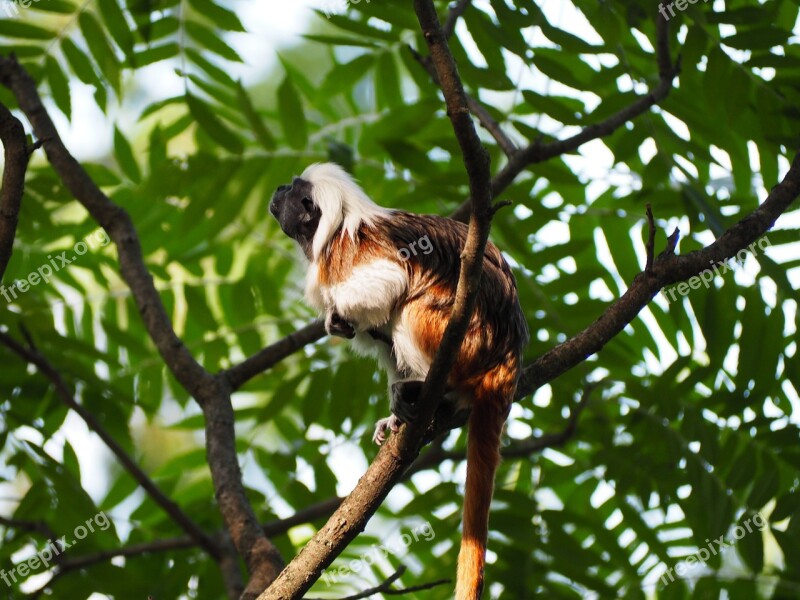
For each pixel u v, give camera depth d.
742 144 11.20
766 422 10.65
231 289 12.62
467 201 10.44
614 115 10.41
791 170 7.99
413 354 7.81
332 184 8.52
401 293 7.89
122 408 12.07
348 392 11.81
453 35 10.88
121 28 11.12
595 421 11.58
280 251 13.02
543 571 10.30
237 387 10.28
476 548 7.14
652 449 10.96
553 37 10.21
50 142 10.68
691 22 10.52
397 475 6.75
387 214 8.37
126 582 10.98
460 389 7.60
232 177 11.62
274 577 8.12
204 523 12.11
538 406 11.95
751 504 10.38
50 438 11.49
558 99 11.53
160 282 12.64
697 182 11.41
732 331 10.64
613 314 7.73
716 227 10.27
